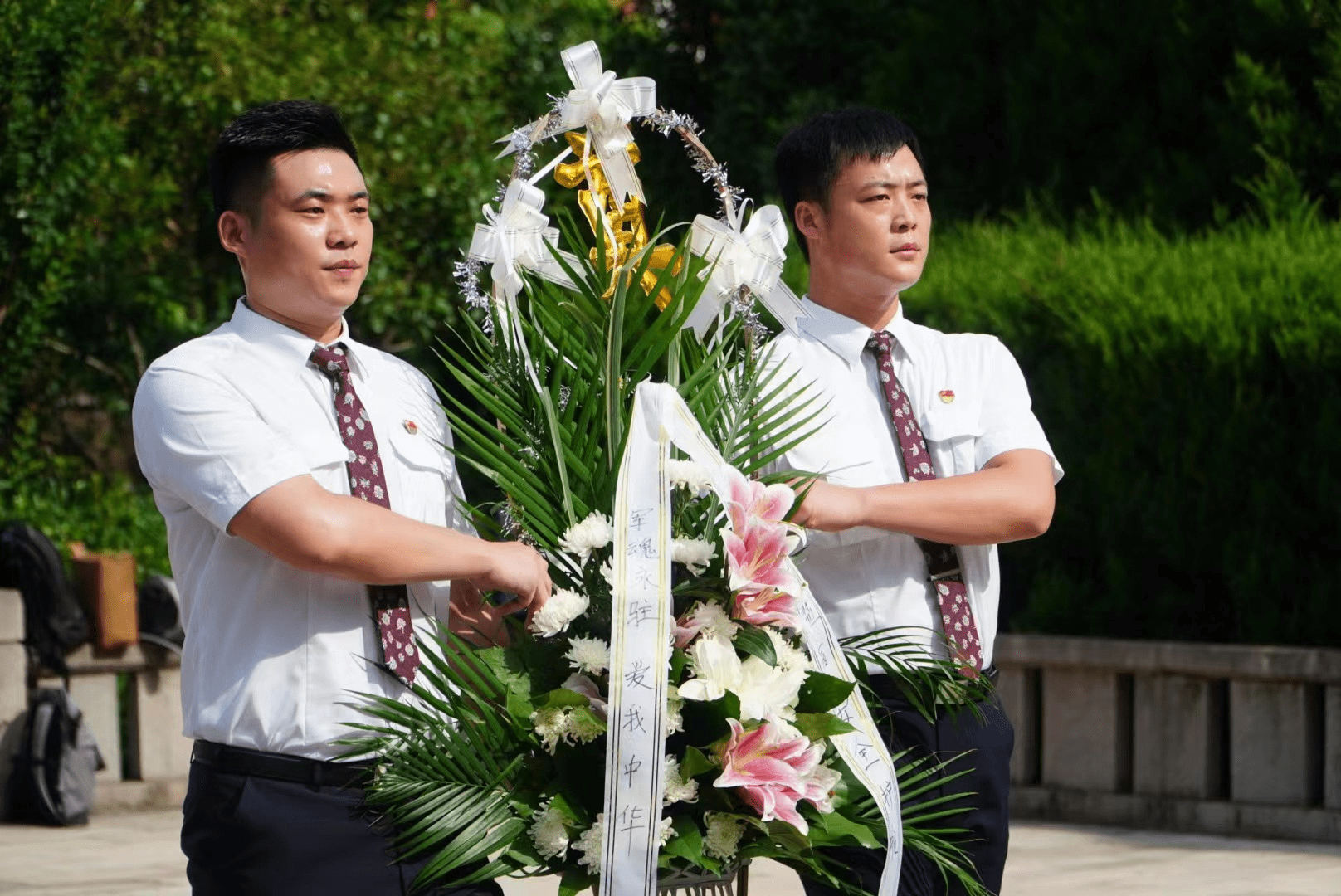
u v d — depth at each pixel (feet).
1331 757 35.40
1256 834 36.01
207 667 15.72
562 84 61.31
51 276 48.96
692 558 15.52
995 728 18.71
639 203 17.72
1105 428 38.70
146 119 56.03
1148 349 37.76
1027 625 40.06
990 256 42.34
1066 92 47.85
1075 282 39.06
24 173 47.26
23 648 39.68
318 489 15.26
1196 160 45.47
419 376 17.51
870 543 18.51
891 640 18.20
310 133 16.05
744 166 56.44
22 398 53.72
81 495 52.03
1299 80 45.06
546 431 16.49
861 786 16.40
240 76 55.72
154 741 42.19
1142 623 38.93
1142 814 37.32
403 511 16.43
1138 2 46.80
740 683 15.10
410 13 59.21
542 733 15.06
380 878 15.39
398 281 54.95
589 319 16.87
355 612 15.87
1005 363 19.53
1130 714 38.22
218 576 15.79
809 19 56.08
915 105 51.39
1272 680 35.99
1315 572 36.68
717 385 17.15
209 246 59.31
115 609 41.22
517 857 15.11
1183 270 38.58
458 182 55.57
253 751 15.44
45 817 38.68
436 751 15.26
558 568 16.12
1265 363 36.83
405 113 56.13
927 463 18.90
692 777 15.05
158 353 57.41
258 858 15.25
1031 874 31.96
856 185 18.88
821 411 17.56
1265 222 43.62
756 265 17.28
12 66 46.62
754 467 17.08
